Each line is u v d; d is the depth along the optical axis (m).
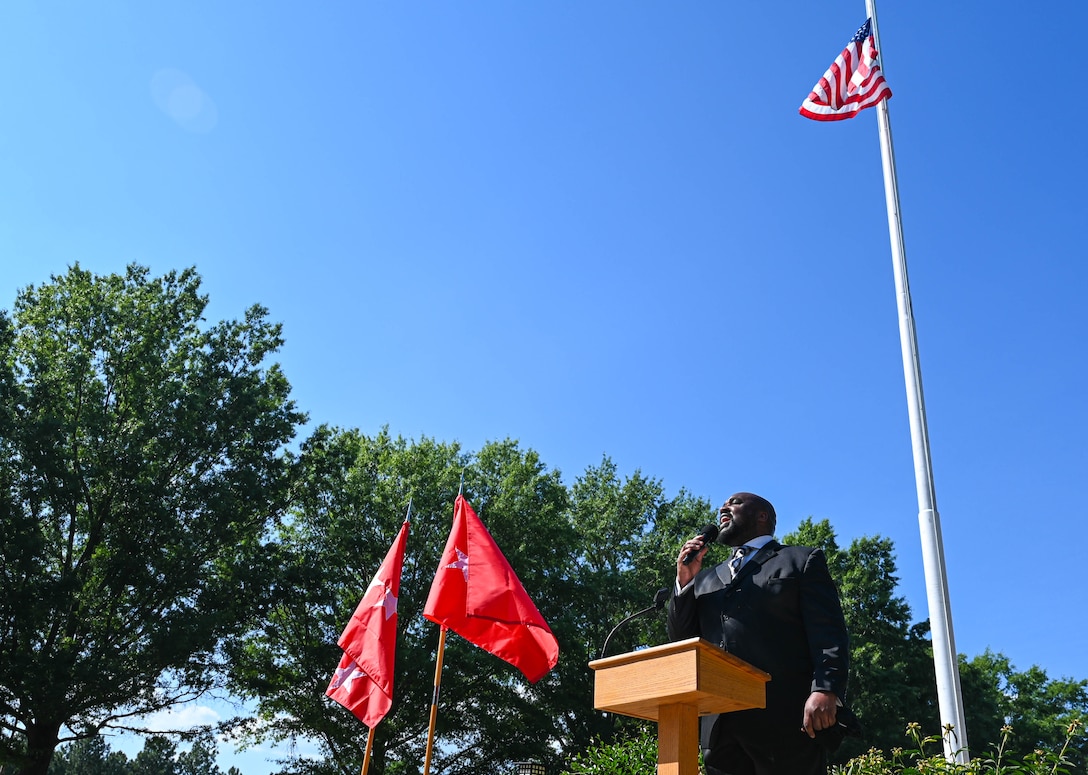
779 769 3.57
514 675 30.27
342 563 31.22
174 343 30.00
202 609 26.36
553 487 35.56
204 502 27.30
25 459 24.36
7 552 23.22
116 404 27.86
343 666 10.53
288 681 30.31
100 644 25.16
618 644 36.00
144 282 30.39
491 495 33.84
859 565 40.62
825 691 3.47
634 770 7.98
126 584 25.72
